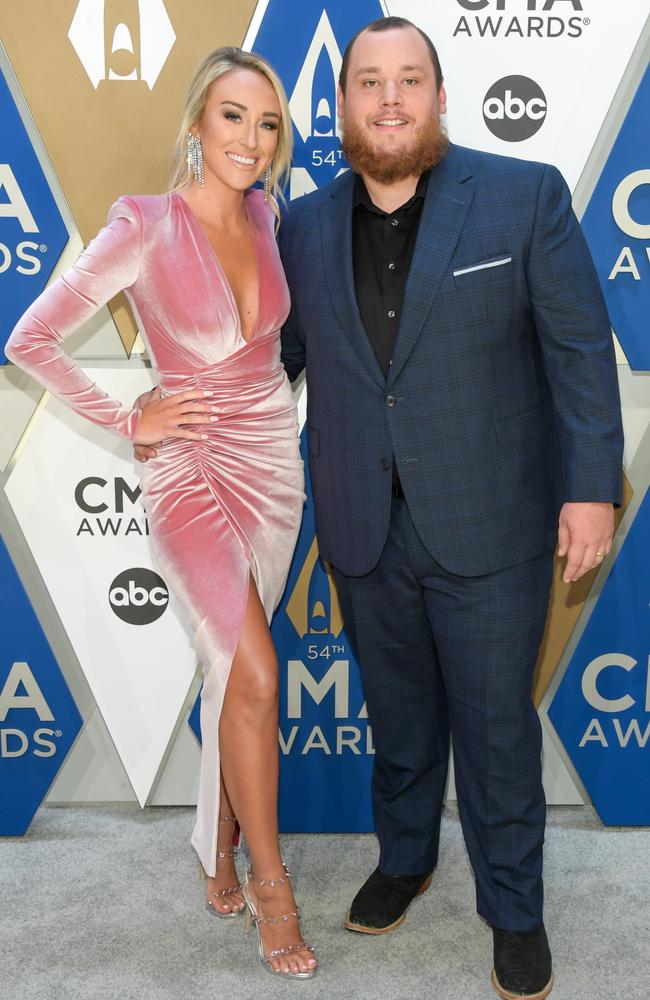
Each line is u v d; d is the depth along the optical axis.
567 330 1.63
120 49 1.98
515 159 1.69
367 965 1.83
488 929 1.94
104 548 2.23
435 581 1.75
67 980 1.78
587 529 1.64
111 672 2.29
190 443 1.79
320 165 2.05
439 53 1.99
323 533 1.85
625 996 1.74
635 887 2.06
